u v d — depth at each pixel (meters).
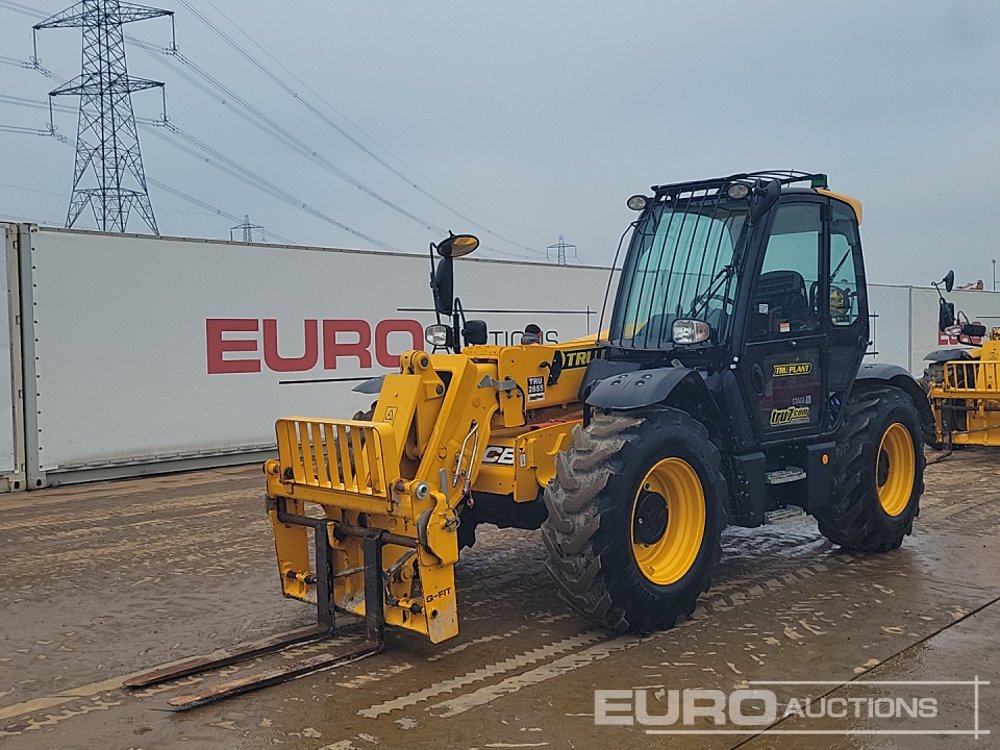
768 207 5.09
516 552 6.29
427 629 4.11
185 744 3.41
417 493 4.04
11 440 9.13
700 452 4.68
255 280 10.88
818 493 5.56
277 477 4.69
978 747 3.34
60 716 3.69
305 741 3.42
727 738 3.42
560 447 4.90
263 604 5.17
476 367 4.64
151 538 6.89
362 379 11.93
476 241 4.90
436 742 3.40
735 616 4.85
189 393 10.39
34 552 6.48
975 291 21.08
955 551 6.23
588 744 3.38
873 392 6.30
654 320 5.35
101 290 9.69
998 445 10.42
